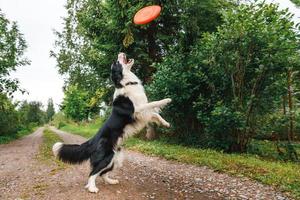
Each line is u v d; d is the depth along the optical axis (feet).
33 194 17.51
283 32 28.63
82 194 16.76
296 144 32.37
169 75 35.94
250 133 32.24
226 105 31.83
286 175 20.24
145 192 17.24
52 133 100.17
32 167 27.02
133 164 26.66
